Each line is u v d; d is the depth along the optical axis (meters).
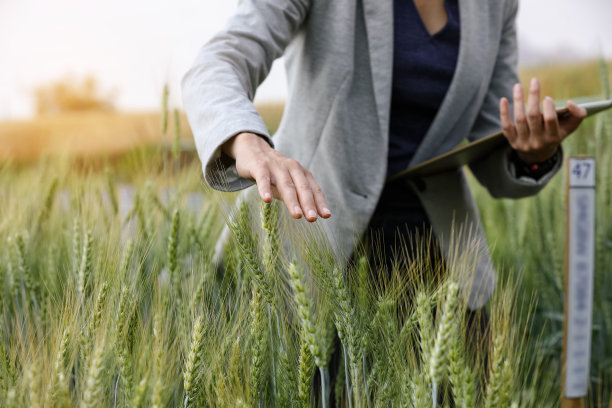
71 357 0.91
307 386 0.89
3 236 1.61
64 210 1.85
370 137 1.32
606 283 2.16
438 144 1.39
